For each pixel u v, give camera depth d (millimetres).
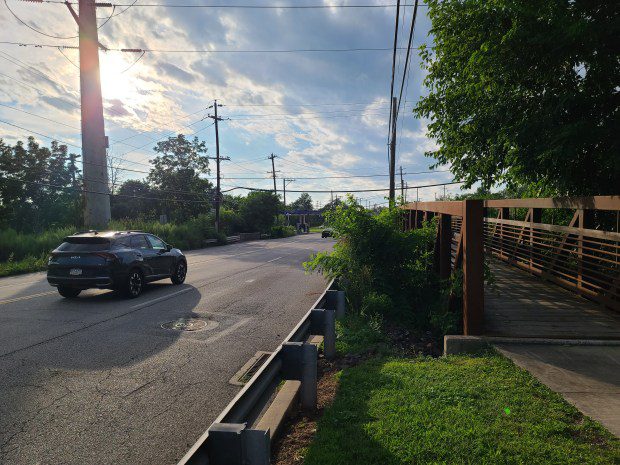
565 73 7953
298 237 60531
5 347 6441
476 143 10797
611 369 4754
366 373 4984
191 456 2037
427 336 7754
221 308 9555
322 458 3115
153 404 4508
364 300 8750
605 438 3230
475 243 6363
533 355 5285
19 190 43688
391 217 10281
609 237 7684
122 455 3510
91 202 26672
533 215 12148
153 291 11867
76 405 4457
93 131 26438
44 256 19938
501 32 7980
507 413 3672
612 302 7461
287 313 9094
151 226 33031
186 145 59531
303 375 4129
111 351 6309
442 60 11039
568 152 7211
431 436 3324
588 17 6875
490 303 8125
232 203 74500
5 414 4230
